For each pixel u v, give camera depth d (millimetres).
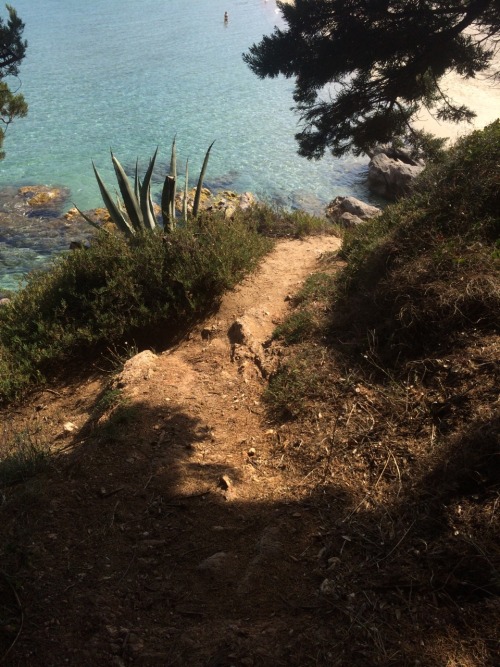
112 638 2746
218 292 7293
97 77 33000
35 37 43750
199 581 3105
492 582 2686
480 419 3627
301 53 9211
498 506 3043
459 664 2428
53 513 3652
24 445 4664
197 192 9625
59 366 6965
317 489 3721
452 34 8711
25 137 24234
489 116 21188
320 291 6758
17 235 15562
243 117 26031
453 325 4590
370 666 2482
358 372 4781
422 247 5539
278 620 2791
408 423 4035
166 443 4449
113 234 8258
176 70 33844
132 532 3510
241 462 4219
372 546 3145
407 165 17594
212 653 2623
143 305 7062
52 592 3018
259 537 3396
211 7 53281
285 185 18766
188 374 5719
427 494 3361
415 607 2711
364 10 8719
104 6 56281
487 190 5770
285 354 5590
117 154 21922
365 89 9852
